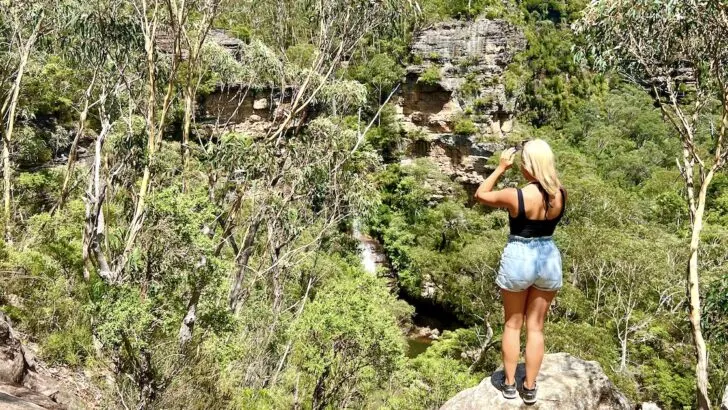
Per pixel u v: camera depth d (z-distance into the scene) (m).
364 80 44.84
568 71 62.22
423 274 36.62
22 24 15.10
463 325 34.00
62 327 9.30
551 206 3.30
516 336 3.51
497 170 3.50
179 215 7.12
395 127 45.03
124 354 7.07
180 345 7.37
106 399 7.27
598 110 60.94
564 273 27.73
